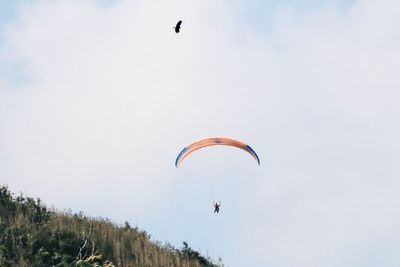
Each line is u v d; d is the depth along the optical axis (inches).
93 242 5492.1
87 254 5433.1
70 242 5452.8
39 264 5142.7
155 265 5536.4
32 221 5674.2
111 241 5664.4
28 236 5393.7
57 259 5275.6
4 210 5743.1
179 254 6043.3
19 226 5477.4
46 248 5364.2
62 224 5718.5
